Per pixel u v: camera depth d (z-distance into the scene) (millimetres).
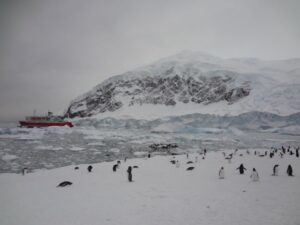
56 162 42312
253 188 19469
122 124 140125
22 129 88312
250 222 12453
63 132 87438
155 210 15359
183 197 18000
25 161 42125
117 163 37000
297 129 110188
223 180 23609
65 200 18703
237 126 126000
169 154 53500
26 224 14125
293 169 28828
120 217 14445
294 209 13984
